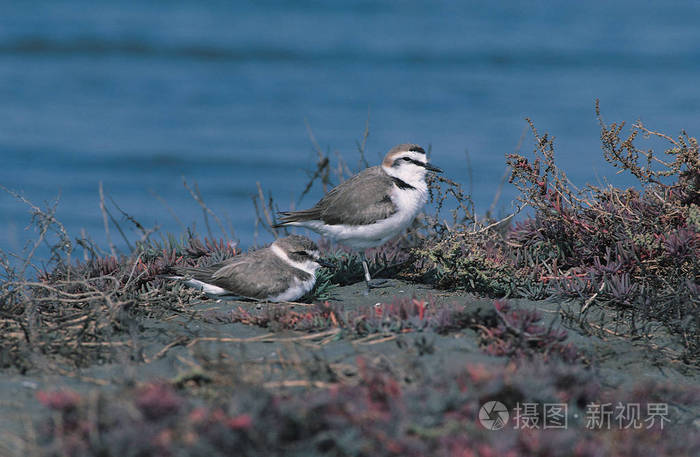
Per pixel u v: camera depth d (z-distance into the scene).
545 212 13.47
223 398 8.12
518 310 10.48
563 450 7.12
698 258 12.45
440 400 7.61
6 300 11.40
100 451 6.79
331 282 14.23
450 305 12.21
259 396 7.39
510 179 13.67
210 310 12.16
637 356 10.55
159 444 6.79
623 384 9.66
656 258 12.66
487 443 7.21
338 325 10.73
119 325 10.82
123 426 7.03
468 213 14.24
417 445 7.04
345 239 13.87
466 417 7.57
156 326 11.17
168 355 9.94
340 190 14.04
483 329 10.39
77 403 7.38
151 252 14.71
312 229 14.31
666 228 12.83
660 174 13.28
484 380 8.00
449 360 9.33
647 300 11.98
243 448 6.90
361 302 12.86
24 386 8.78
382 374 8.41
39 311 11.34
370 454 7.12
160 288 12.74
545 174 13.44
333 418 7.24
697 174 12.97
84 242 13.68
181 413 7.27
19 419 7.93
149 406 7.14
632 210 13.40
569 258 13.54
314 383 8.62
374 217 13.58
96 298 11.03
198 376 8.61
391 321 10.62
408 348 9.83
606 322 11.80
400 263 14.48
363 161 17.94
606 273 12.80
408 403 7.62
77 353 9.73
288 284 12.48
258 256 12.79
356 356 9.57
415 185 14.04
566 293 12.66
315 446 7.21
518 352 9.63
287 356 9.73
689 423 8.71
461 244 13.70
